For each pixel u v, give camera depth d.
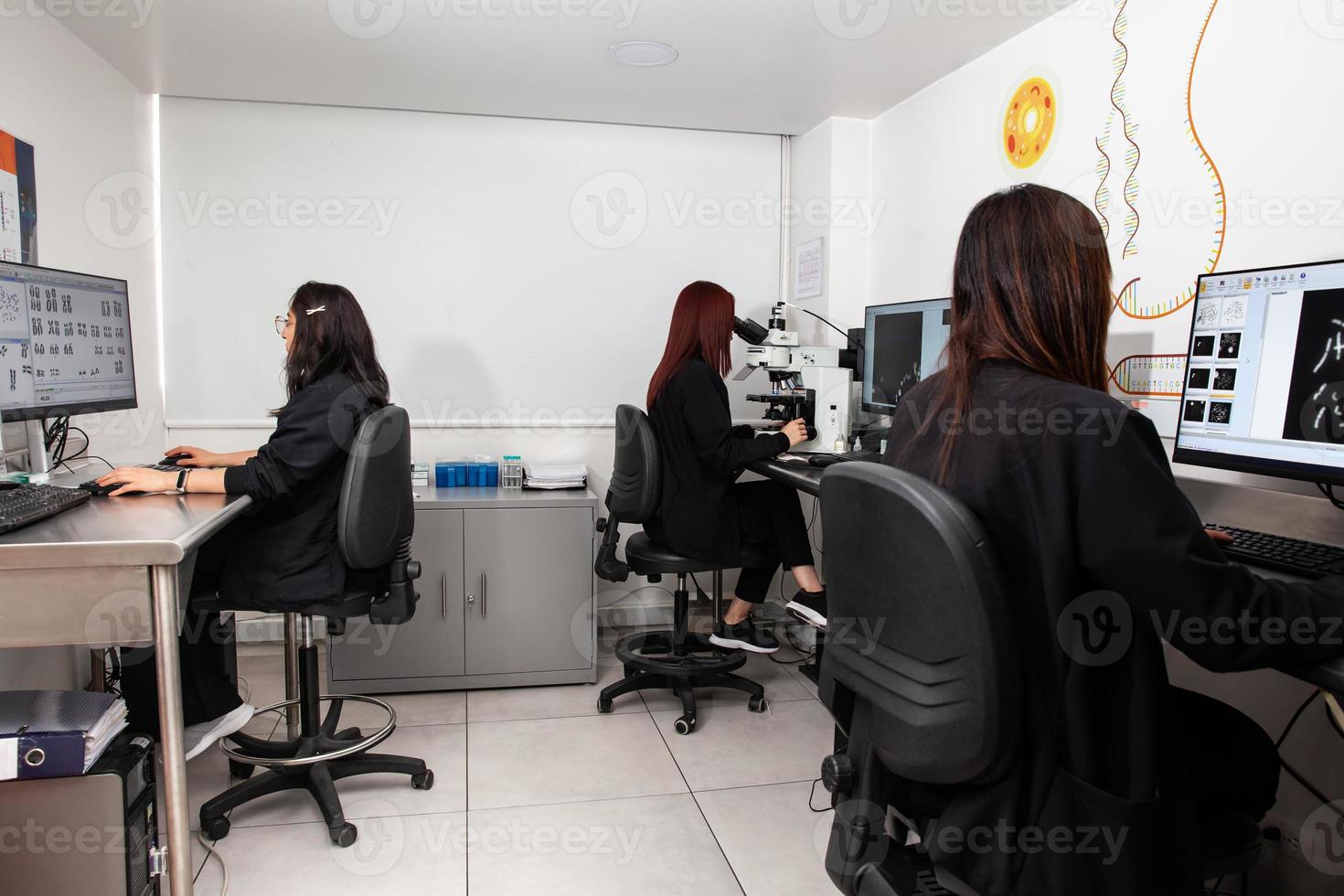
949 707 0.84
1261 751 1.03
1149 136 1.92
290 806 2.01
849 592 0.99
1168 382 1.89
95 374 2.03
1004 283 0.93
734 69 2.63
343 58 2.56
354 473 1.79
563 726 2.47
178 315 2.96
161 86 2.80
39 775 1.33
